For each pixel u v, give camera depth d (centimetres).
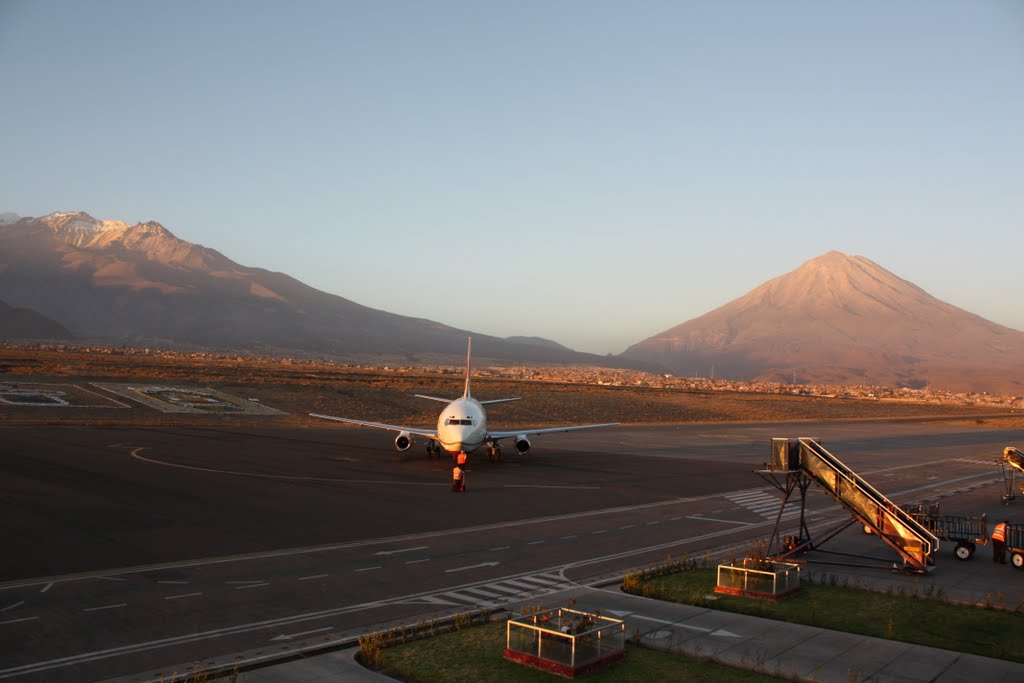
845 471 2505
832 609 1847
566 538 2714
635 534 2830
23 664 1378
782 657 1477
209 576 2045
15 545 2278
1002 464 5853
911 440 8581
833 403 16750
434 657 1455
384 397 9800
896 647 1548
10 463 3788
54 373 8538
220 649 1485
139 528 2591
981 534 2870
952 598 1981
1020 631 1688
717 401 13825
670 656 1483
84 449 4456
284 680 1320
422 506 3269
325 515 2973
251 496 3306
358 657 1453
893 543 2334
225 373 10856
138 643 1509
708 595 1959
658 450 6291
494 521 2995
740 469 5041
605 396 12625
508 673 1369
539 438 7050
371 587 1981
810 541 2617
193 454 4534
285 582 2011
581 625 1439
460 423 4447
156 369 10412
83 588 1889
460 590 1977
